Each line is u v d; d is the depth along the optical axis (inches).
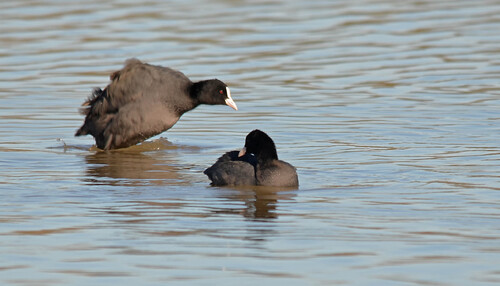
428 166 565.6
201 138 692.1
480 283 334.3
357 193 495.5
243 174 526.3
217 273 344.8
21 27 1159.6
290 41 1072.8
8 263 356.8
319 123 722.2
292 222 428.5
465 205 460.8
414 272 346.6
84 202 473.1
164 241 390.6
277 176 517.7
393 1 1327.5
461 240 392.5
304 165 578.2
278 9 1273.4
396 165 571.2
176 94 652.1
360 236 400.5
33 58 996.6
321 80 898.7
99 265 354.3
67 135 700.7
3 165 585.6
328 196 489.1
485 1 1310.3
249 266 354.0
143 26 1159.0
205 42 1067.3
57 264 355.9
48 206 461.4
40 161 604.7
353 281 335.9
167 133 710.5
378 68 942.4
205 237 398.9
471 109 761.6
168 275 342.3
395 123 714.2
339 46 1045.8
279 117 749.3
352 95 831.7
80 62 978.1
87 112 691.4
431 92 835.4
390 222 426.6
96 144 674.2
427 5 1290.6
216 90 650.2
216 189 514.3
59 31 1133.7
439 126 698.8
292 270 348.8
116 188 515.5
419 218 434.0
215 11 1264.8
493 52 1001.5
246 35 1106.1
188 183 534.3
